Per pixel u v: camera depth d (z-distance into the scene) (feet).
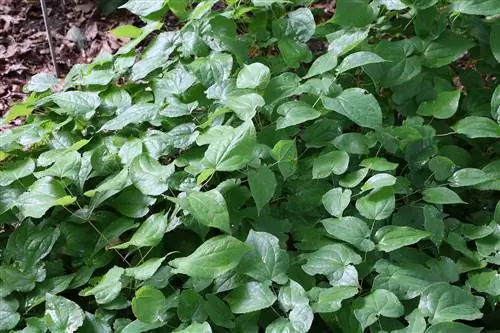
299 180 2.42
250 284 2.07
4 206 2.47
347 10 2.70
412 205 2.36
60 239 2.40
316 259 2.13
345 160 2.35
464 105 2.67
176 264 2.02
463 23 2.76
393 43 2.66
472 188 2.44
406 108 2.63
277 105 2.56
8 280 2.26
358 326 2.01
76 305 2.13
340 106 2.37
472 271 2.20
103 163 2.52
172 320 2.09
